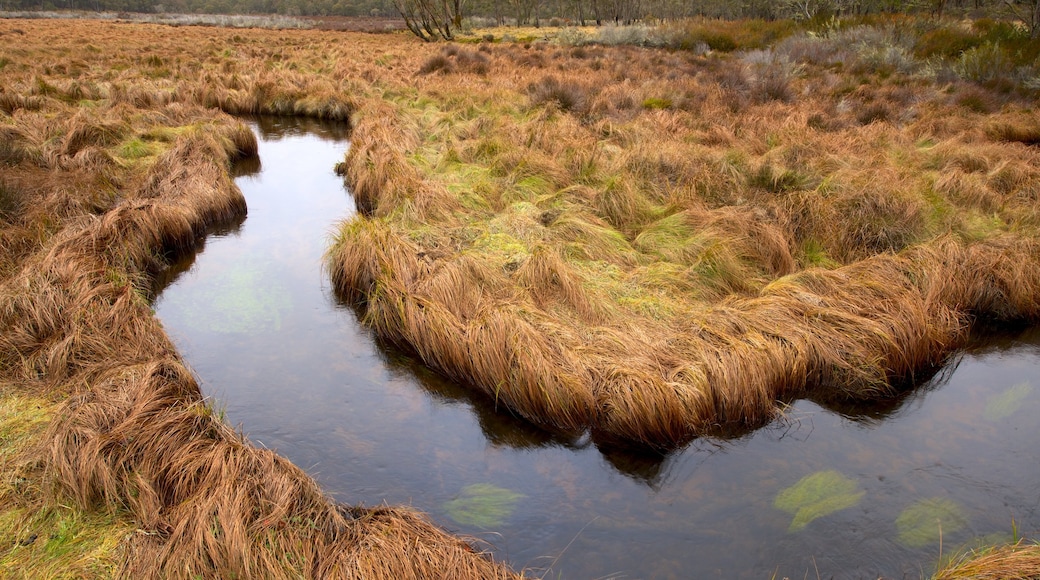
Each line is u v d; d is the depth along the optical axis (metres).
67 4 77.31
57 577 3.23
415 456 4.57
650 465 4.50
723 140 10.84
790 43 21.58
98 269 5.97
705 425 4.74
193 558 3.24
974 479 4.28
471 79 17.97
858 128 11.48
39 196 7.99
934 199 7.91
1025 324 6.31
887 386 5.21
